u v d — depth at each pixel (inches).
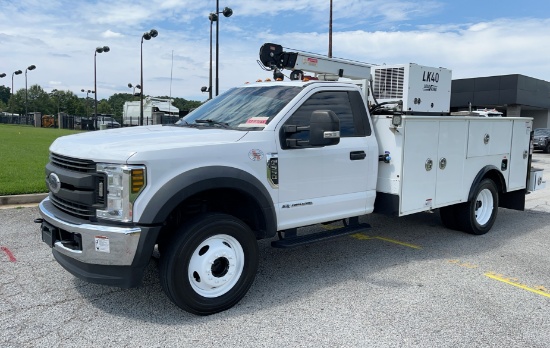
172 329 148.3
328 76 244.2
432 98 287.0
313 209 192.1
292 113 186.7
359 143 207.9
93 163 149.5
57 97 3905.0
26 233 251.4
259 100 199.0
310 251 239.3
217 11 883.4
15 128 1636.3
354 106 211.3
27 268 199.6
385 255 233.5
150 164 146.4
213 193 174.7
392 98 278.1
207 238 156.9
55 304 165.0
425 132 223.8
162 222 146.7
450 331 149.6
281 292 181.9
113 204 146.2
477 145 261.1
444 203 243.9
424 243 257.1
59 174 158.7
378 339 143.5
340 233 203.3
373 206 219.5
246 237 166.6
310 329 149.7
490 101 1327.5
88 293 175.2
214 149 160.9
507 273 207.3
